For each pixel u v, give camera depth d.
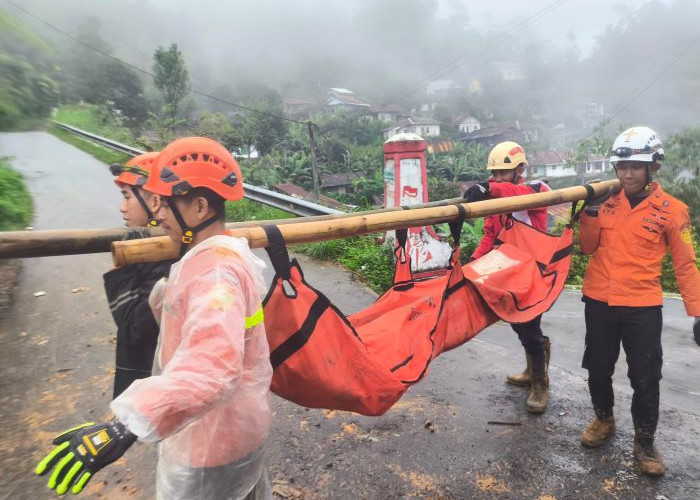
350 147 57.09
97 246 1.94
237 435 1.68
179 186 1.62
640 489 2.98
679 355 5.34
